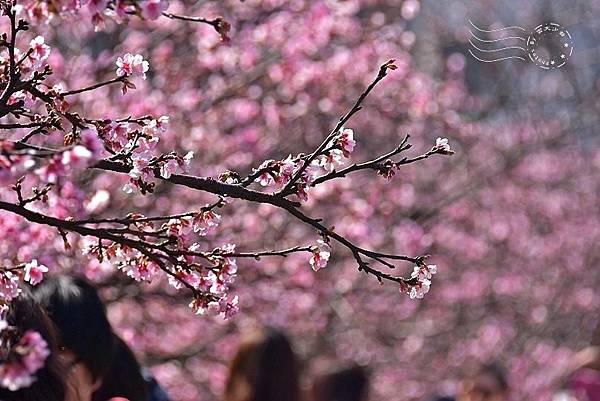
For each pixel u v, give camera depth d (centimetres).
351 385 963
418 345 2009
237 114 1403
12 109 433
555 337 2453
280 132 1477
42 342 350
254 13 1470
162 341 1405
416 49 2545
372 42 1541
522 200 2400
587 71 2720
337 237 445
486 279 2234
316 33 1463
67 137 440
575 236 2467
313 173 442
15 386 363
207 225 449
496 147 2292
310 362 1627
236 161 1398
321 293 1530
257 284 1417
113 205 1147
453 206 2164
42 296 552
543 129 2448
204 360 1482
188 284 439
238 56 1416
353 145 443
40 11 366
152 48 1385
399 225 1750
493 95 2553
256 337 782
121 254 449
